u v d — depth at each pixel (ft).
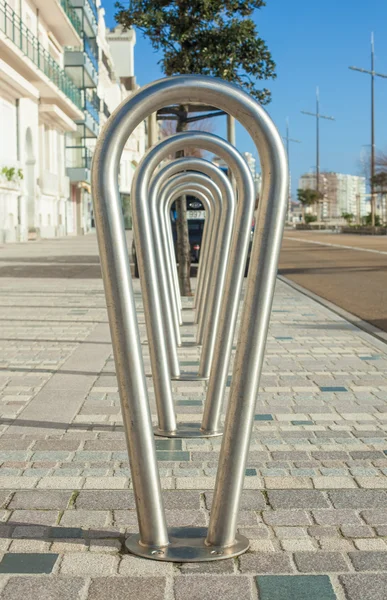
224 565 9.91
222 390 16.44
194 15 43.06
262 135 9.75
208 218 30.40
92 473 13.47
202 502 12.19
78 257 84.84
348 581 9.44
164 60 44.52
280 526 11.18
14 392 20.08
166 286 21.40
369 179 229.86
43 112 148.77
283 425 16.69
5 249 103.91
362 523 11.27
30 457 14.39
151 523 10.39
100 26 240.12
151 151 14.82
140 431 10.28
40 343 28.12
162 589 9.27
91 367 23.43
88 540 10.68
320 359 24.75
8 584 9.38
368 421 17.01
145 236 15.97
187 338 29.71
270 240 9.87
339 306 40.70
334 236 182.50
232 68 44.04
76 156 195.42
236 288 15.92
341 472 13.53
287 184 9.85
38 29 142.31
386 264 74.74
